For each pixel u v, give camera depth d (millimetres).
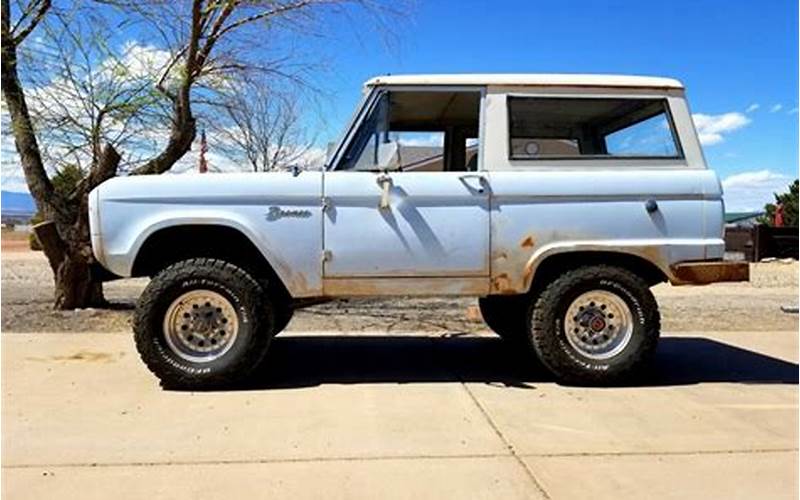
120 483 3232
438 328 7508
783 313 8742
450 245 4910
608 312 5074
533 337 5055
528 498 3090
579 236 4945
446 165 5523
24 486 3191
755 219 28234
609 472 3387
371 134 5027
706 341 6824
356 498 3082
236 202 4852
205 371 4832
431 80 5059
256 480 3271
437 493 3135
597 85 5082
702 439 3865
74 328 7090
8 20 7430
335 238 4883
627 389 4957
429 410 4402
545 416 4277
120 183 4855
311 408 4441
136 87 7879
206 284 4879
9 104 7590
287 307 5453
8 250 22500
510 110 5070
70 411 4328
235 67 8445
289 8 8133
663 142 5121
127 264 4832
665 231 4988
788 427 4090
